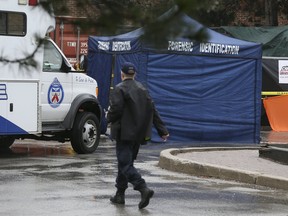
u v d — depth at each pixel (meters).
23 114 24.64
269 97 43.09
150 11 4.52
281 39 47.69
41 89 25.25
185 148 27.20
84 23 4.88
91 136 27.25
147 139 14.78
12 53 6.30
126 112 14.51
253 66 33.38
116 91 14.52
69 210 14.42
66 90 26.39
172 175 20.91
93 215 13.90
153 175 20.75
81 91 27.12
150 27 4.48
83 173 20.61
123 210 14.53
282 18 55.66
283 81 44.47
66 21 5.16
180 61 31.55
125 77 14.75
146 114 14.63
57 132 27.00
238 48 32.84
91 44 33.75
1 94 23.95
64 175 20.08
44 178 19.38
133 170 14.69
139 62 30.45
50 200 15.65
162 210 14.66
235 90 33.06
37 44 5.84
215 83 32.53
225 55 32.59
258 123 33.66
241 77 33.16
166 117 31.55
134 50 30.44
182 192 17.45
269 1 51.44
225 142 33.06
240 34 48.06
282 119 42.31
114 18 4.72
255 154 25.78
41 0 5.32
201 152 26.39
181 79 31.72
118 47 31.58
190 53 31.66
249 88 33.41
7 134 24.27
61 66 26.27
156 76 31.06
